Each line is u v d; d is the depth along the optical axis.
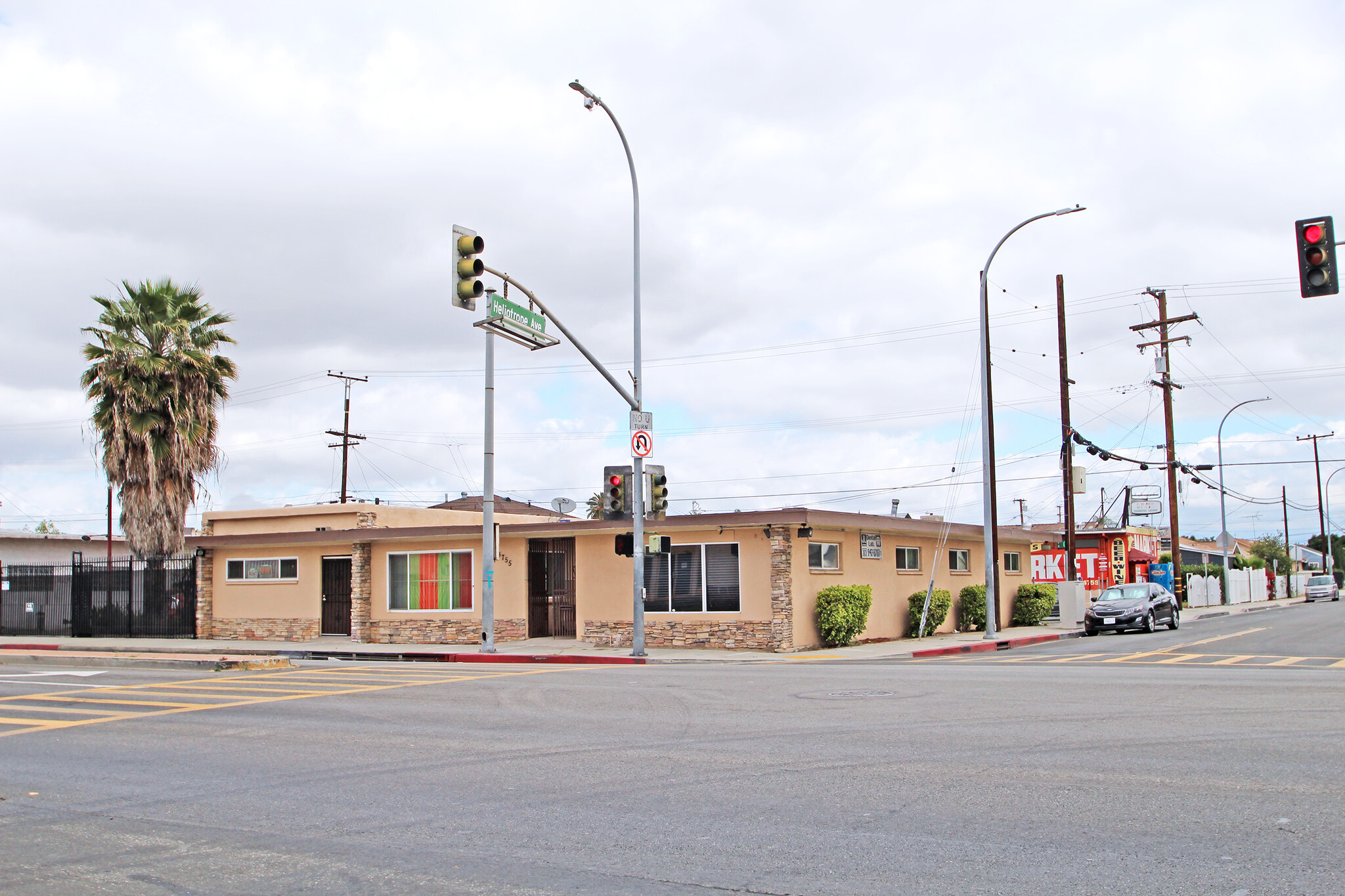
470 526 27.70
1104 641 28.12
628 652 23.97
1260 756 8.83
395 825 7.21
